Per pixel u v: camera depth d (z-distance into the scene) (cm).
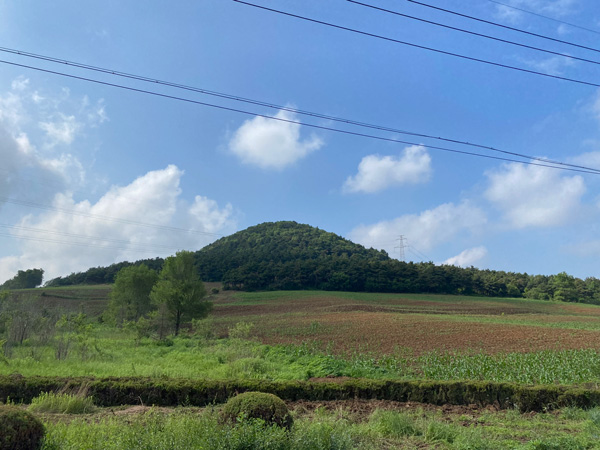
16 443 532
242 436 585
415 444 773
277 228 19262
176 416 812
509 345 2612
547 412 1133
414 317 4584
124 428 684
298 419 873
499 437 840
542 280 12144
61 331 2489
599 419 964
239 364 1733
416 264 11850
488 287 10681
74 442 610
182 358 2033
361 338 2888
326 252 15362
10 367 1545
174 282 3653
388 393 1248
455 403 1220
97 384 1134
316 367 1778
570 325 4506
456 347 2500
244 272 10212
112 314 4175
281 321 4262
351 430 810
